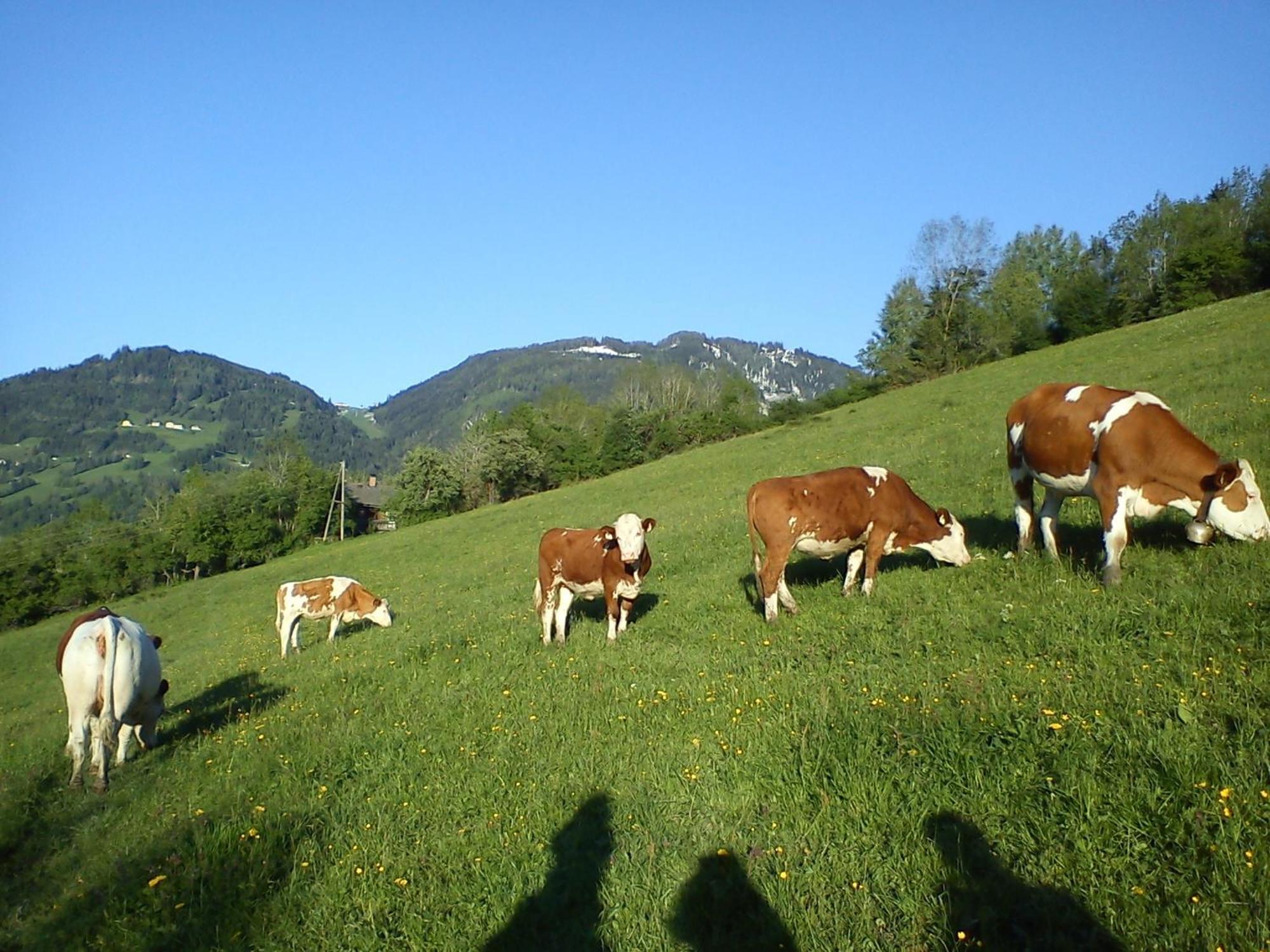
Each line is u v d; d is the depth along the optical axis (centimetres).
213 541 8200
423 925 597
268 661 1928
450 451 10294
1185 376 2711
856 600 1246
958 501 1838
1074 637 884
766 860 604
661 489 4072
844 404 7900
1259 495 1041
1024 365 4819
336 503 9906
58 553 7431
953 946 502
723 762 754
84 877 768
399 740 958
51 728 1602
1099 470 1100
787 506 1233
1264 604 852
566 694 1041
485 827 711
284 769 917
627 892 596
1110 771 606
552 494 5522
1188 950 458
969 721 712
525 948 565
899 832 600
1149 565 1063
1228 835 517
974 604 1095
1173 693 701
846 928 531
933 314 8412
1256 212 7444
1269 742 597
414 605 2477
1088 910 498
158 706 1182
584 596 1398
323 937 602
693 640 1234
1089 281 7388
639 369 12912
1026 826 575
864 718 768
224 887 676
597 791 741
